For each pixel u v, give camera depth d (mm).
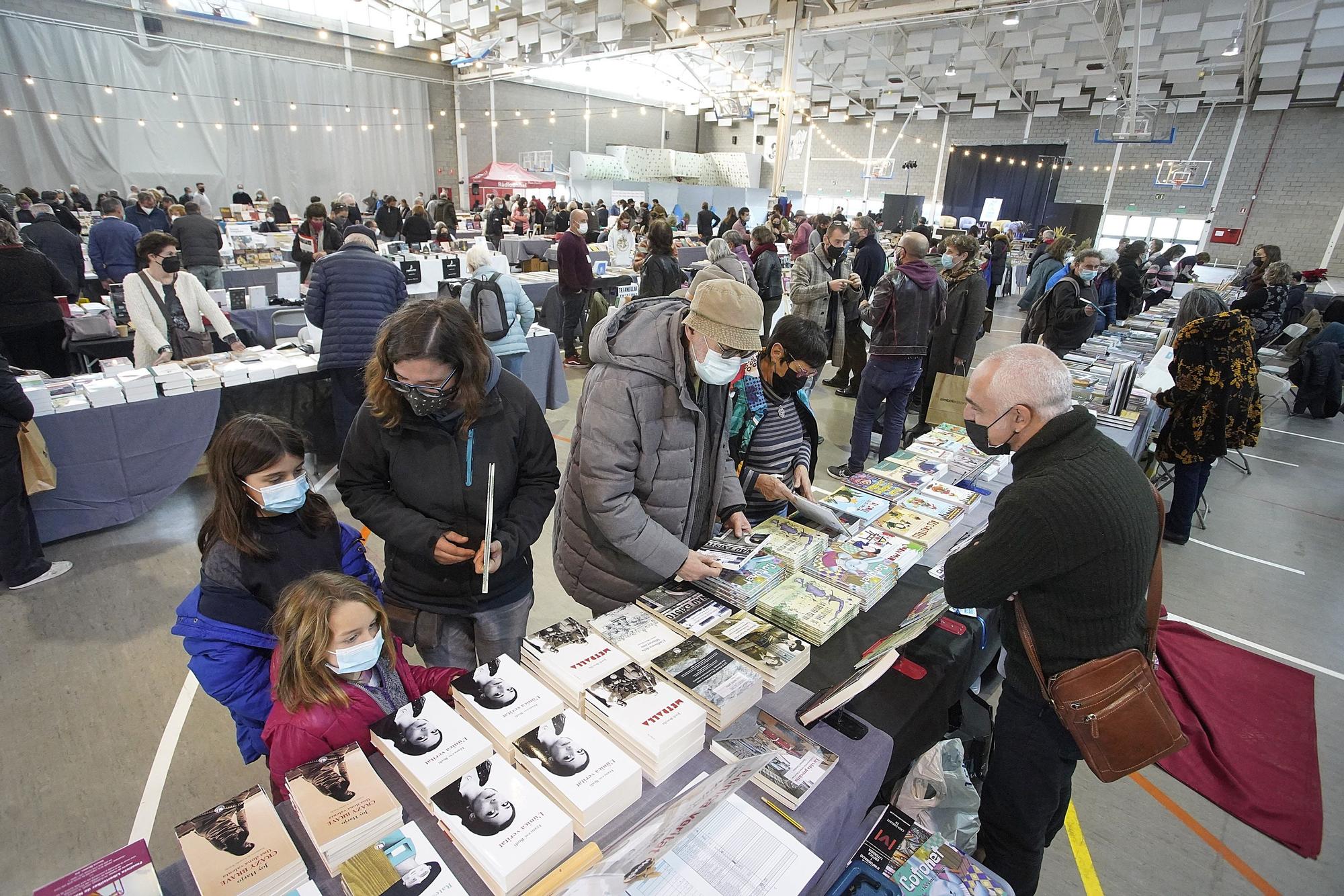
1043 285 5008
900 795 1469
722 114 20844
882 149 18750
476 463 1356
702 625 1360
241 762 1918
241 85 13531
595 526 1476
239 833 839
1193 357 3189
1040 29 9586
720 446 1560
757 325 1205
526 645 1201
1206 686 2422
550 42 12406
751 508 2027
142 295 3385
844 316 5258
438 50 16359
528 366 4418
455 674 1269
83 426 2828
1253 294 6270
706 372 1269
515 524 1409
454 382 1239
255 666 1261
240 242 7574
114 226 5559
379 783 908
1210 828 1889
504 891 790
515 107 18078
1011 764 1407
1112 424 2930
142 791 1813
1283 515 3943
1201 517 3799
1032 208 16484
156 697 2146
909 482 2273
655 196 16547
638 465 1362
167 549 2988
